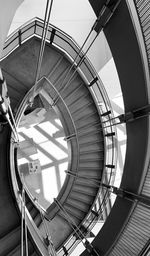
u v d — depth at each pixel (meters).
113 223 4.68
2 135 4.56
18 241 4.07
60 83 5.69
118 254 4.31
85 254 4.98
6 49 4.60
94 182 6.13
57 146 8.80
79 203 6.18
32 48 5.31
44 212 6.05
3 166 4.50
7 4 2.81
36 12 6.39
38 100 7.28
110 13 3.29
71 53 5.54
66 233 5.91
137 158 4.10
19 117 4.73
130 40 3.24
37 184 8.38
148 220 3.89
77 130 6.04
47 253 4.39
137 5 3.11
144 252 3.72
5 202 4.36
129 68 3.56
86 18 6.78
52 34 5.28
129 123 4.23
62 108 5.93
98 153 6.15
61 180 8.55
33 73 5.30
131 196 4.30
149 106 3.43
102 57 6.65
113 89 7.79
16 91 5.14
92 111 6.03
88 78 5.86
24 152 8.56
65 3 6.51
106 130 6.12
